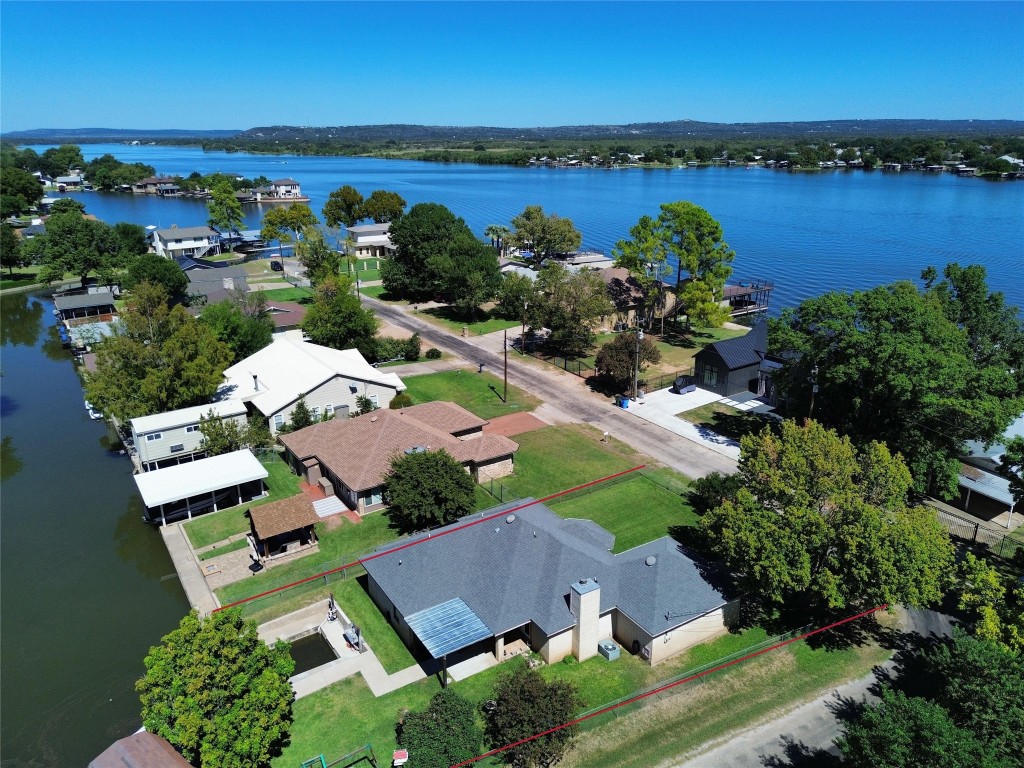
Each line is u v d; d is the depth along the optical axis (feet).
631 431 184.34
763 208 652.07
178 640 82.02
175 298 302.25
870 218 581.94
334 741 88.74
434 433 156.35
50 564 131.95
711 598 105.50
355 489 138.92
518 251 431.43
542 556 109.19
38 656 107.96
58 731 93.61
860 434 144.05
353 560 128.06
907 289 156.25
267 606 116.06
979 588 94.02
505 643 106.42
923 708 71.15
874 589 97.25
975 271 178.19
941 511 142.51
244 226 536.01
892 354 133.18
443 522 134.72
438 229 322.55
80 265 355.15
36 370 248.52
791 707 93.76
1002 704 73.46
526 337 270.46
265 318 253.03
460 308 292.20
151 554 135.03
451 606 104.27
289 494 153.38
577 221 592.19
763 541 100.94
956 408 126.11
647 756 86.28
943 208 636.48
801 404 164.45
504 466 159.12
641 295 283.18
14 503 154.51
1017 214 594.24
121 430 185.57
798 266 402.31
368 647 105.91
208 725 76.64
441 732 84.02
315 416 180.75
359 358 211.41
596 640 103.65
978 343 174.91
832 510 104.63
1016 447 119.96
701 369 214.48
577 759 85.92
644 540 132.67
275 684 83.87
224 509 148.36
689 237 252.21
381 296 340.59
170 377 169.48
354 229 447.01
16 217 616.80
